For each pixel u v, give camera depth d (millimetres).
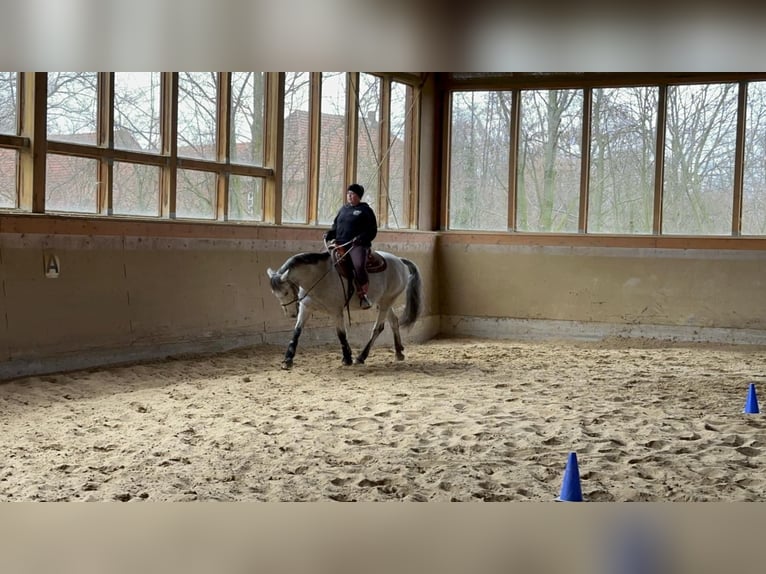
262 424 6715
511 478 5242
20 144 8430
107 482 5004
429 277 14656
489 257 14688
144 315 9594
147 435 6293
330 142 12594
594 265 14141
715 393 8523
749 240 13328
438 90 14812
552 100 14297
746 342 13367
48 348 8539
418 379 9250
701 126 13609
